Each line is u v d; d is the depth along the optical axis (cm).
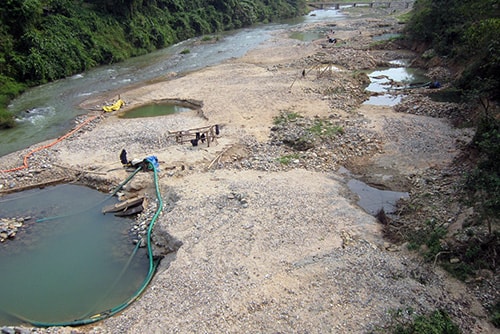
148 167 2533
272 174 2458
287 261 1694
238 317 1427
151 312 1475
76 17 5331
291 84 4275
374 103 3834
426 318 1362
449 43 4809
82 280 1745
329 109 3572
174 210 2062
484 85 2938
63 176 2552
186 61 5672
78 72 4997
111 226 2100
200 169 2547
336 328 1363
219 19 8288
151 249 1897
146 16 6619
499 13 4212
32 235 2041
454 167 2406
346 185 2389
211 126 3067
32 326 1516
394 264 1652
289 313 1434
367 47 6056
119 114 3653
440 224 1873
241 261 1698
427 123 3139
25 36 4462
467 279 1543
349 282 1566
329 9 11844
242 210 2044
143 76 4884
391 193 2303
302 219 1975
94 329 1438
